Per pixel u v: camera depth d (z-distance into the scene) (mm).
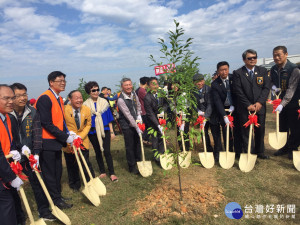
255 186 3270
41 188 2977
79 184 3912
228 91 4336
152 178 3961
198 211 2707
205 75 2895
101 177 4234
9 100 2195
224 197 3025
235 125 4508
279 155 4492
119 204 3211
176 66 2570
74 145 3180
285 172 3650
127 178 4094
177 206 2830
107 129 4082
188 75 2586
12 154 2328
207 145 4918
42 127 2967
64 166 5285
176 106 2746
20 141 2977
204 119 4160
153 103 4461
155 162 4797
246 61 3988
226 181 3510
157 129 4598
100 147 3971
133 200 3275
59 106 3119
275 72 4422
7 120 2465
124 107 4023
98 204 3219
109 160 4082
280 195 2980
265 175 3594
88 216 2977
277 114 4066
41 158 3037
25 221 3037
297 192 3016
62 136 3020
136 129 4117
